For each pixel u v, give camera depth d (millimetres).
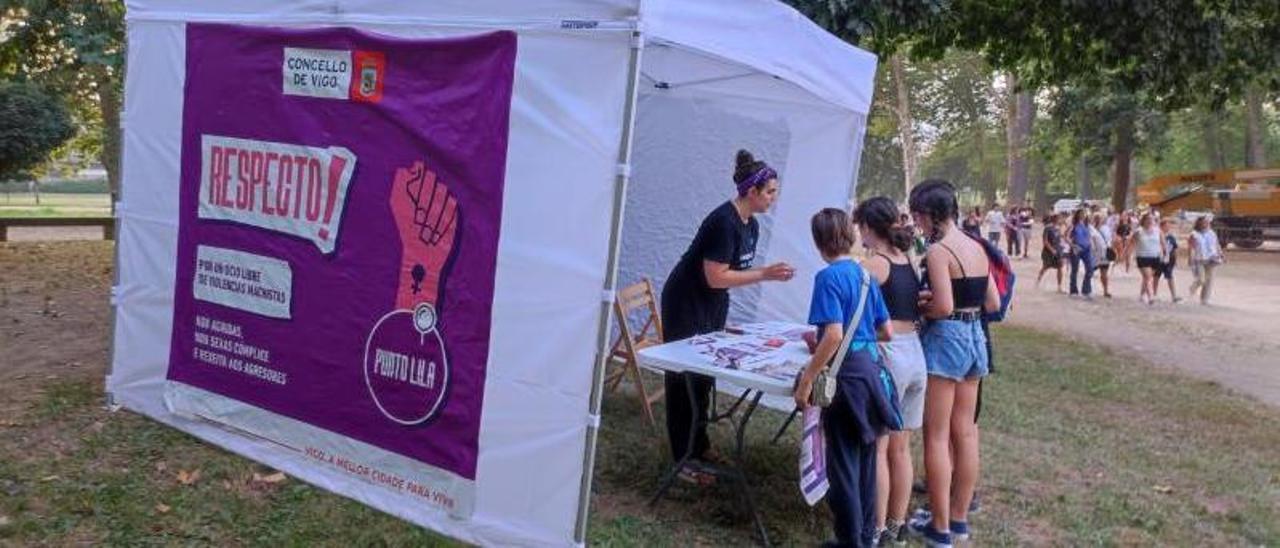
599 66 4102
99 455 5270
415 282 4668
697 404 5398
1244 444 7746
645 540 4676
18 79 16188
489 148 4406
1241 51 12906
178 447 5461
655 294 7520
